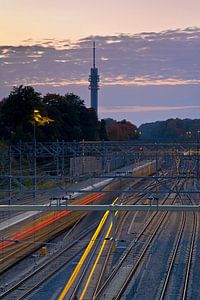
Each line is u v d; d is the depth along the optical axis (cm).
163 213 10206
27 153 9569
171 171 11400
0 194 9288
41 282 5138
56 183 10175
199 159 8300
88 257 6153
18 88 13388
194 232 8369
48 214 7819
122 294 4825
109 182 11719
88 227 8456
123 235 7788
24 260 6138
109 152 8725
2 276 5428
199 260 6334
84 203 10225
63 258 6188
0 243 6425
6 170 9644
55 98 14875
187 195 11800
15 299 4616
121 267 5791
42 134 13100
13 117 13300
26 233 7238
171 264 6062
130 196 11500
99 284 5062
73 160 10488
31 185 10112
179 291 5019
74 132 14512
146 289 5028
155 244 7256
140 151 8531
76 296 4616
